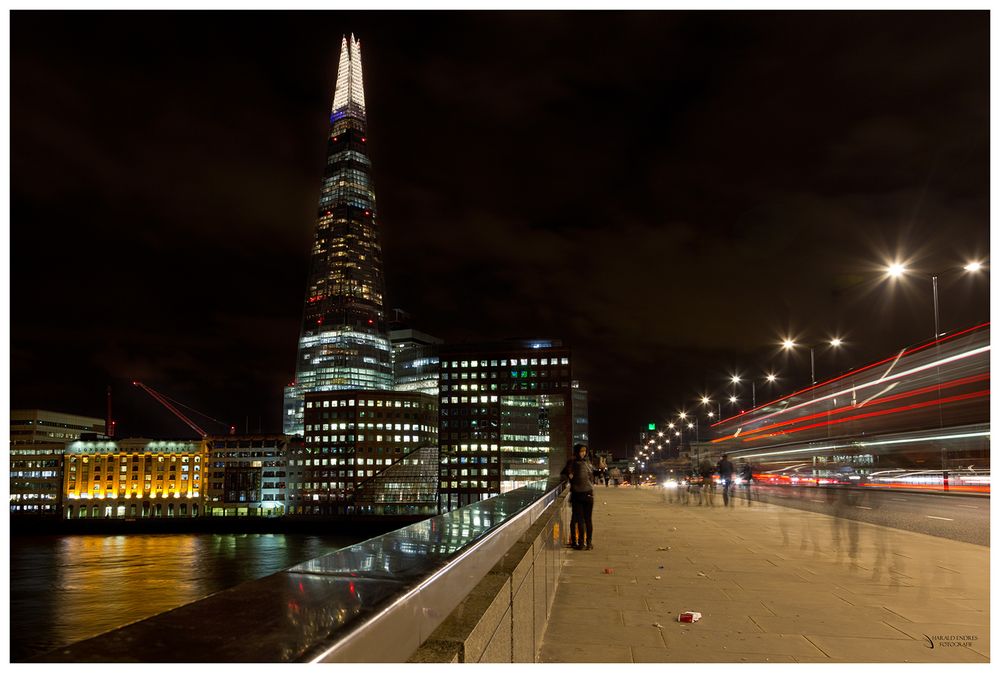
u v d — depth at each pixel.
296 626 1.90
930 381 58.47
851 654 6.67
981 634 7.46
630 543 16.05
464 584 3.72
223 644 1.68
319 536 197.88
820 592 9.93
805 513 25.09
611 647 6.96
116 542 179.50
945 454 50.75
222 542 180.62
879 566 12.29
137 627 1.81
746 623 8.04
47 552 153.00
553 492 13.15
